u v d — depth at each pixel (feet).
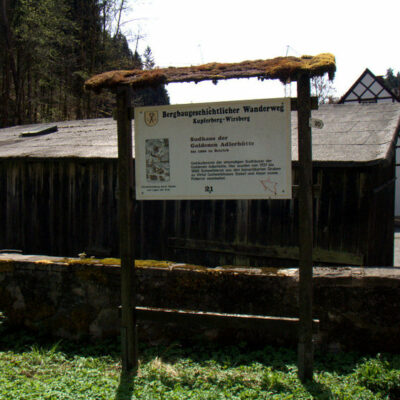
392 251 31.40
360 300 13.33
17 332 15.48
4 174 31.01
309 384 11.30
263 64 12.09
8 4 77.46
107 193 27.50
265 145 12.10
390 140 23.36
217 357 13.26
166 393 10.94
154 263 15.07
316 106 11.59
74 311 15.14
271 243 23.61
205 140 12.50
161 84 12.50
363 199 21.61
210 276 14.25
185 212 25.70
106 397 10.79
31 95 88.48
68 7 83.46
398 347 13.12
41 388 11.15
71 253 28.94
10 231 30.96
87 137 32.86
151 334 14.48
